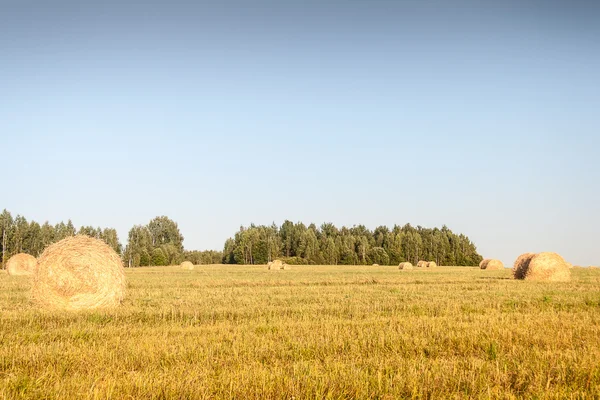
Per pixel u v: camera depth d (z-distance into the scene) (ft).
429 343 40.34
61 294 66.95
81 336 43.37
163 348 37.50
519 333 43.60
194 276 142.31
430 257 396.37
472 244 407.44
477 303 66.49
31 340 41.88
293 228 419.74
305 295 78.07
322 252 391.45
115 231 359.05
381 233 426.10
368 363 34.12
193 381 29.45
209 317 55.77
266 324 49.42
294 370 31.65
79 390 27.84
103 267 68.69
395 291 85.35
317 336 42.75
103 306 68.03
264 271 188.24
